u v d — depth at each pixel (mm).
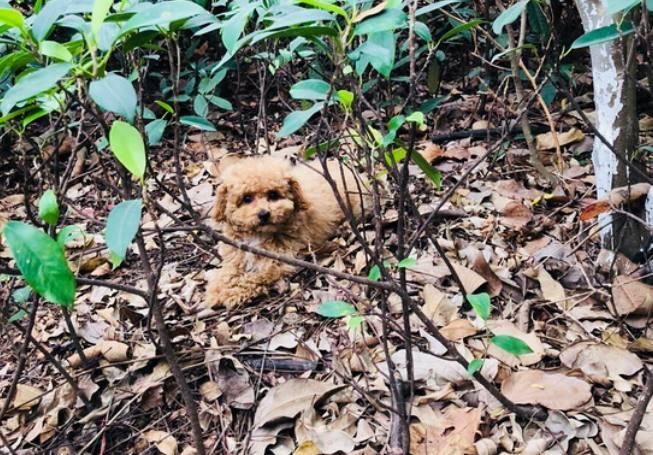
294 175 792
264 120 958
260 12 496
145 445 599
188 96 1092
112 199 984
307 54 727
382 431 568
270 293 769
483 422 558
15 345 723
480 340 647
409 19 446
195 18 415
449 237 812
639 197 674
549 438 542
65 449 604
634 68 648
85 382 662
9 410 640
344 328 686
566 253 755
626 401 567
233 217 746
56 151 569
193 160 1143
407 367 515
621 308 658
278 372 651
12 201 1047
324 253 817
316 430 575
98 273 847
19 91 331
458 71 1271
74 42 381
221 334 703
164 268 853
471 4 1099
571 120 1059
